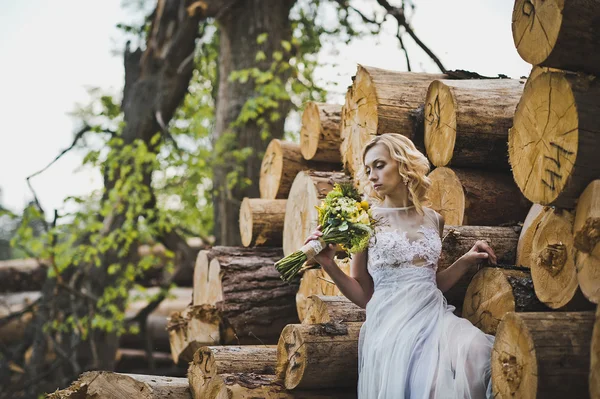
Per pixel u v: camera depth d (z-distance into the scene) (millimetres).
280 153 5891
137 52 10320
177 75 10023
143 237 8969
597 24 3023
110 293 8859
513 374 2980
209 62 10133
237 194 8539
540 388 2852
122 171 8742
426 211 3791
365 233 3570
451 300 4000
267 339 5395
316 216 4867
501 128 4145
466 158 4184
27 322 9758
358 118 4699
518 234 3924
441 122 4254
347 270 4508
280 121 8734
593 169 3029
